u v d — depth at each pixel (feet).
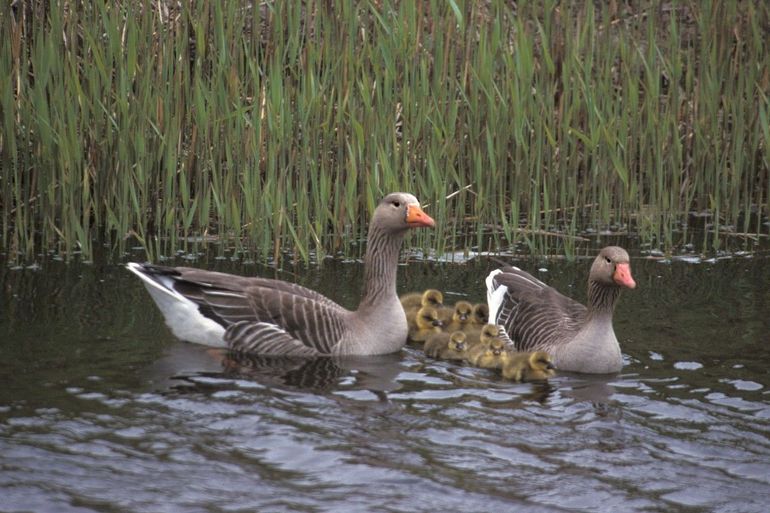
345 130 55.01
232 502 27.61
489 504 27.84
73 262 50.93
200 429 32.04
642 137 57.11
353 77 52.29
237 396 34.91
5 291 45.88
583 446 31.53
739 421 33.53
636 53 60.44
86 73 52.13
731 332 42.73
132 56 50.42
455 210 56.59
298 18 51.24
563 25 60.54
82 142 53.01
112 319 42.68
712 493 28.63
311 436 31.78
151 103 52.75
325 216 53.72
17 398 33.91
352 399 35.12
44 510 26.91
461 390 36.37
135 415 32.91
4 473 28.68
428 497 28.12
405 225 40.14
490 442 31.68
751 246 56.85
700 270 52.37
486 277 51.01
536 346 40.75
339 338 40.09
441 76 54.75
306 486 28.60
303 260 52.90
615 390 36.42
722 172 61.16
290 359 39.42
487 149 56.34
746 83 59.41
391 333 40.96
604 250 38.11
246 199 52.42
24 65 51.83
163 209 57.62
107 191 54.60
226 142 52.08
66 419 32.37
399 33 52.54
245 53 53.88
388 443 31.45
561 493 28.50
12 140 50.14
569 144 60.95
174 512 27.02
